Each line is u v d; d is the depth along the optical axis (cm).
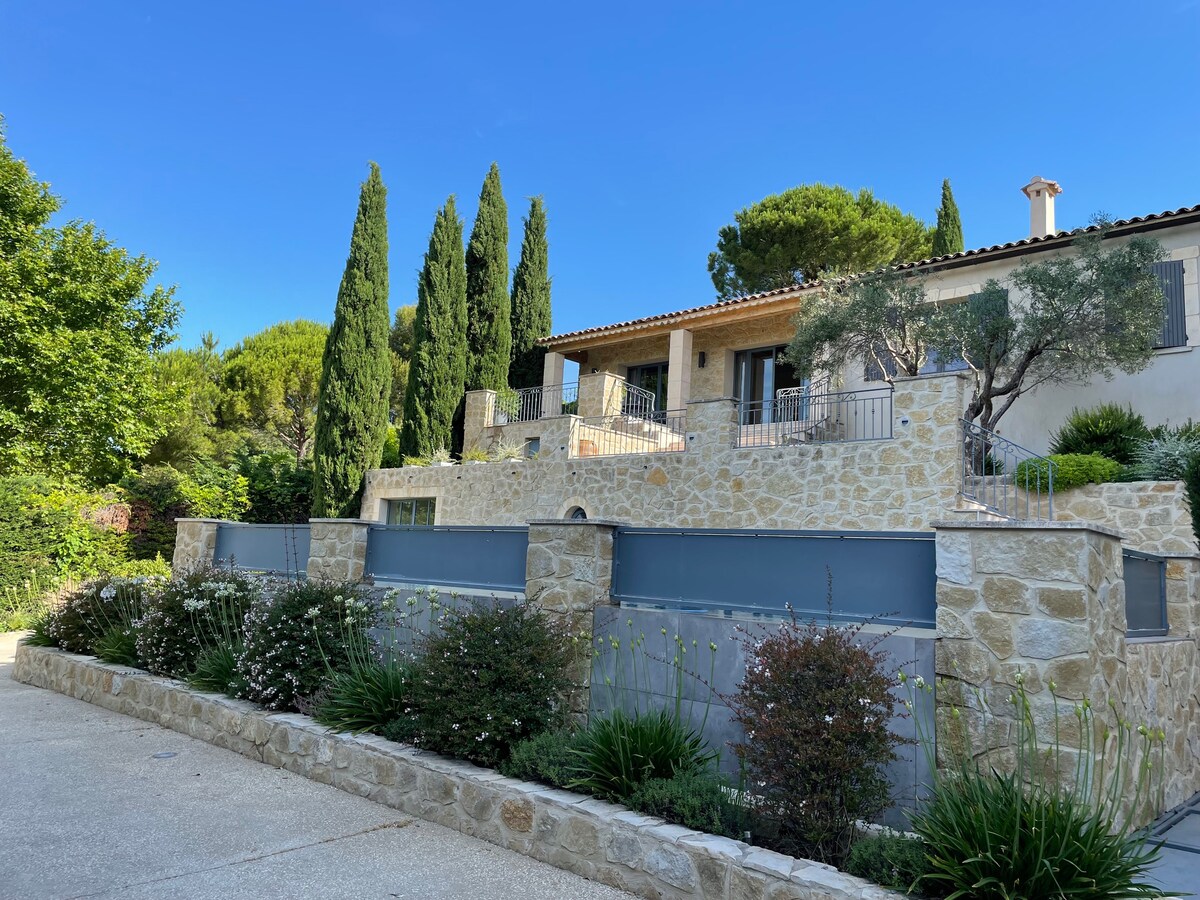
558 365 2127
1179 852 444
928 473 1081
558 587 607
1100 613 408
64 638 948
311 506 2211
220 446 2608
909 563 457
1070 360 1160
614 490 1442
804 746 379
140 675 805
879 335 1312
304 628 694
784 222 2620
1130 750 450
